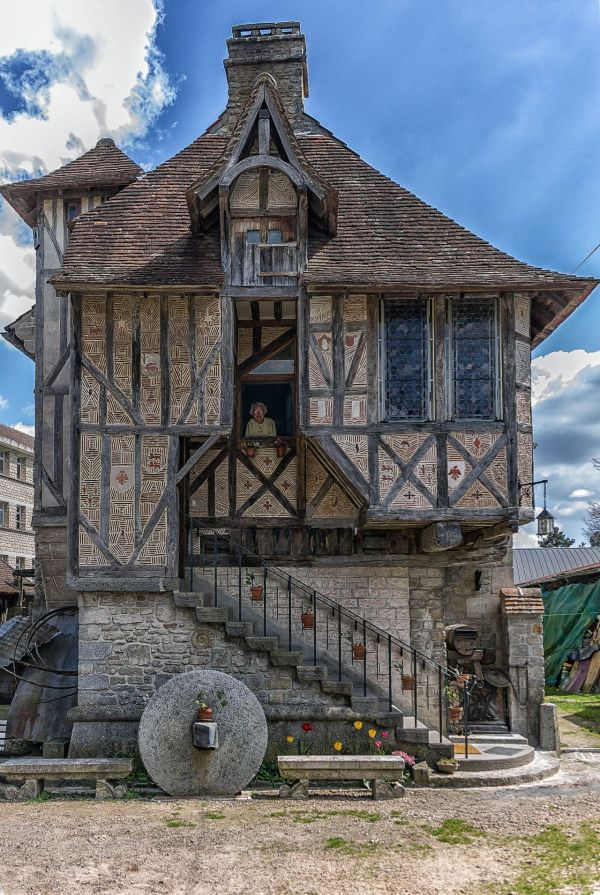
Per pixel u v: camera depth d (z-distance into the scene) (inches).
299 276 370.9
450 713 375.2
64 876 217.3
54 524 454.9
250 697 331.0
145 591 358.9
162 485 366.6
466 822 270.2
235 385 421.4
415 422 367.6
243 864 227.3
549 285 364.5
